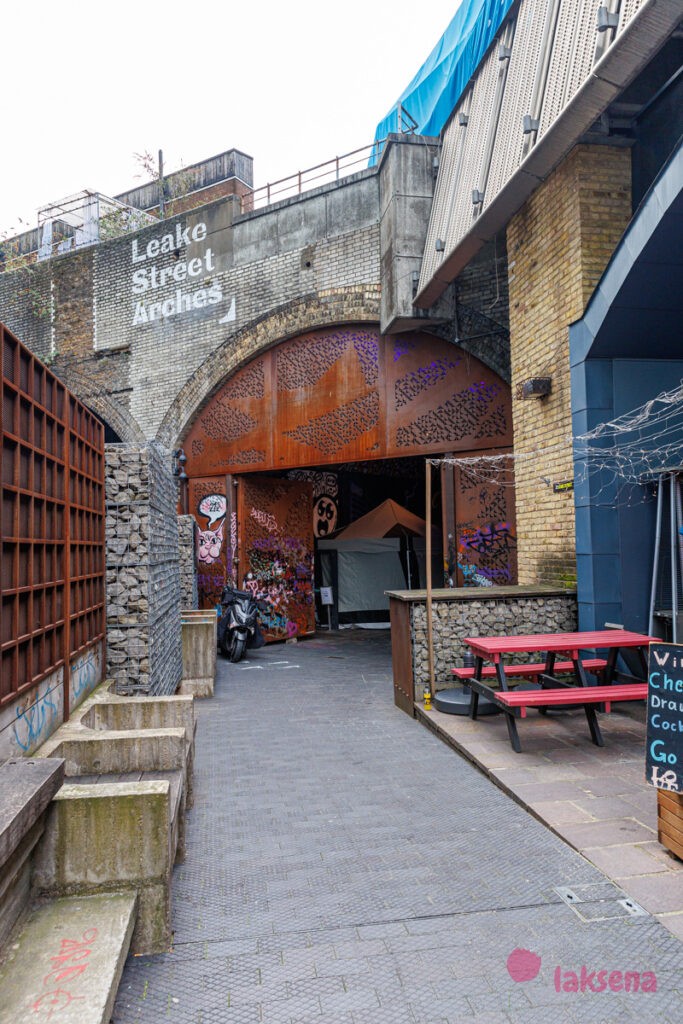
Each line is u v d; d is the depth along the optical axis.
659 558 6.86
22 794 2.48
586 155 7.20
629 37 4.80
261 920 2.98
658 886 3.17
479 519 10.77
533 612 7.20
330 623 16.02
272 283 13.13
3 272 17.33
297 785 4.89
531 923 2.90
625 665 6.84
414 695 7.01
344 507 17.16
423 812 4.27
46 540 3.99
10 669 3.25
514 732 5.30
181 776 3.85
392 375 11.77
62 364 16.22
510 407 10.59
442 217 9.72
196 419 14.38
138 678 5.91
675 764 3.38
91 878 2.77
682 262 6.04
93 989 2.17
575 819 3.96
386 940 2.80
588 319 6.88
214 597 13.89
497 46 8.64
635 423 6.97
